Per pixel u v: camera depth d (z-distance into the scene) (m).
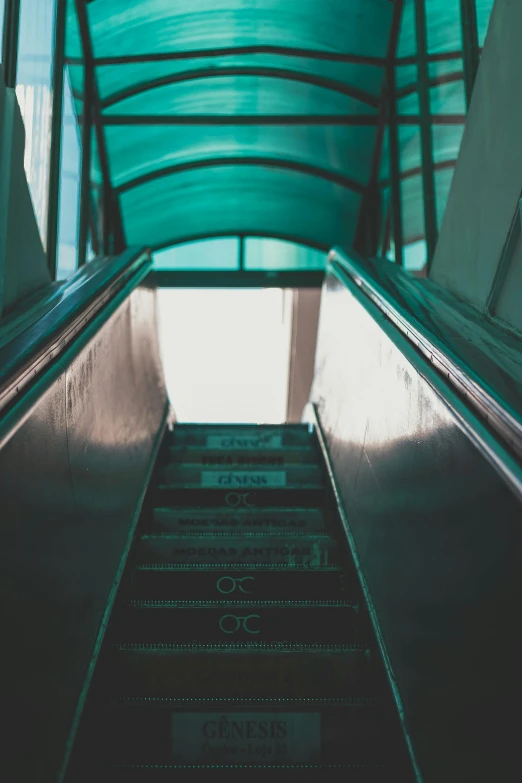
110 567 3.10
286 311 14.05
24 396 2.14
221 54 6.90
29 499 2.07
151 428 4.76
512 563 1.66
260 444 5.61
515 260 3.20
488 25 3.60
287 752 2.69
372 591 3.12
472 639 1.88
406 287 3.95
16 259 3.49
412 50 6.10
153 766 2.58
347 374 4.22
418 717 2.32
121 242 8.81
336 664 2.96
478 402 2.00
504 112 3.36
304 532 4.12
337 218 8.77
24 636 1.95
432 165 5.31
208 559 3.84
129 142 7.76
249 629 3.22
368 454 3.42
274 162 8.15
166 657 2.93
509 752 1.63
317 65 7.06
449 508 2.12
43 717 2.05
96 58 6.86
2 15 3.75
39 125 4.61
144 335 4.79
